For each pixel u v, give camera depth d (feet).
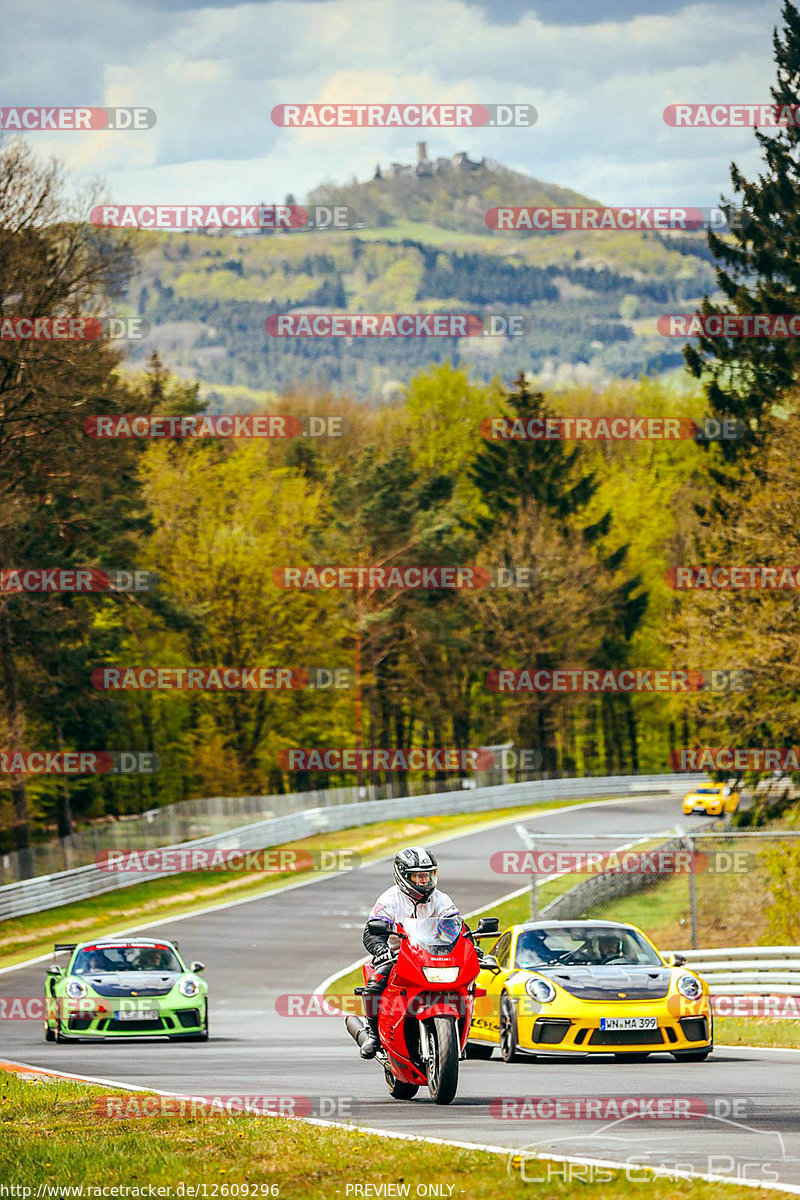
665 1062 137.69
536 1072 128.26
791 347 481.46
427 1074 100.32
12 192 412.16
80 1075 136.87
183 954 338.75
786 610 349.61
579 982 138.62
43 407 422.41
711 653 353.31
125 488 518.78
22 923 378.53
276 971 315.58
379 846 529.86
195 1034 197.26
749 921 353.10
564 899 347.77
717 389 496.64
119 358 435.94
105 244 423.64
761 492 372.79
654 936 346.33
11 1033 223.10
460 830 570.87
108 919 392.47
